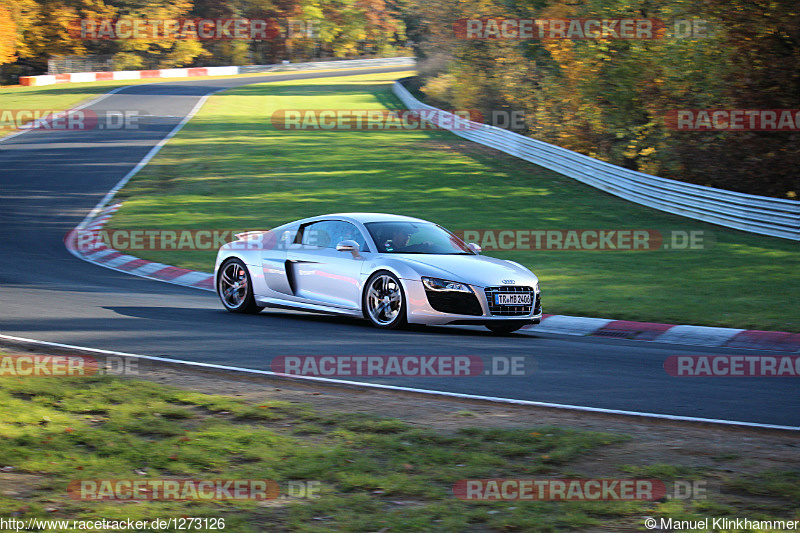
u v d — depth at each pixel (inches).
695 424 794.2
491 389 939.3
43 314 1439.5
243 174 4015.8
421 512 557.3
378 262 1375.5
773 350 1321.4
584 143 4493.1
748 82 3452.3
